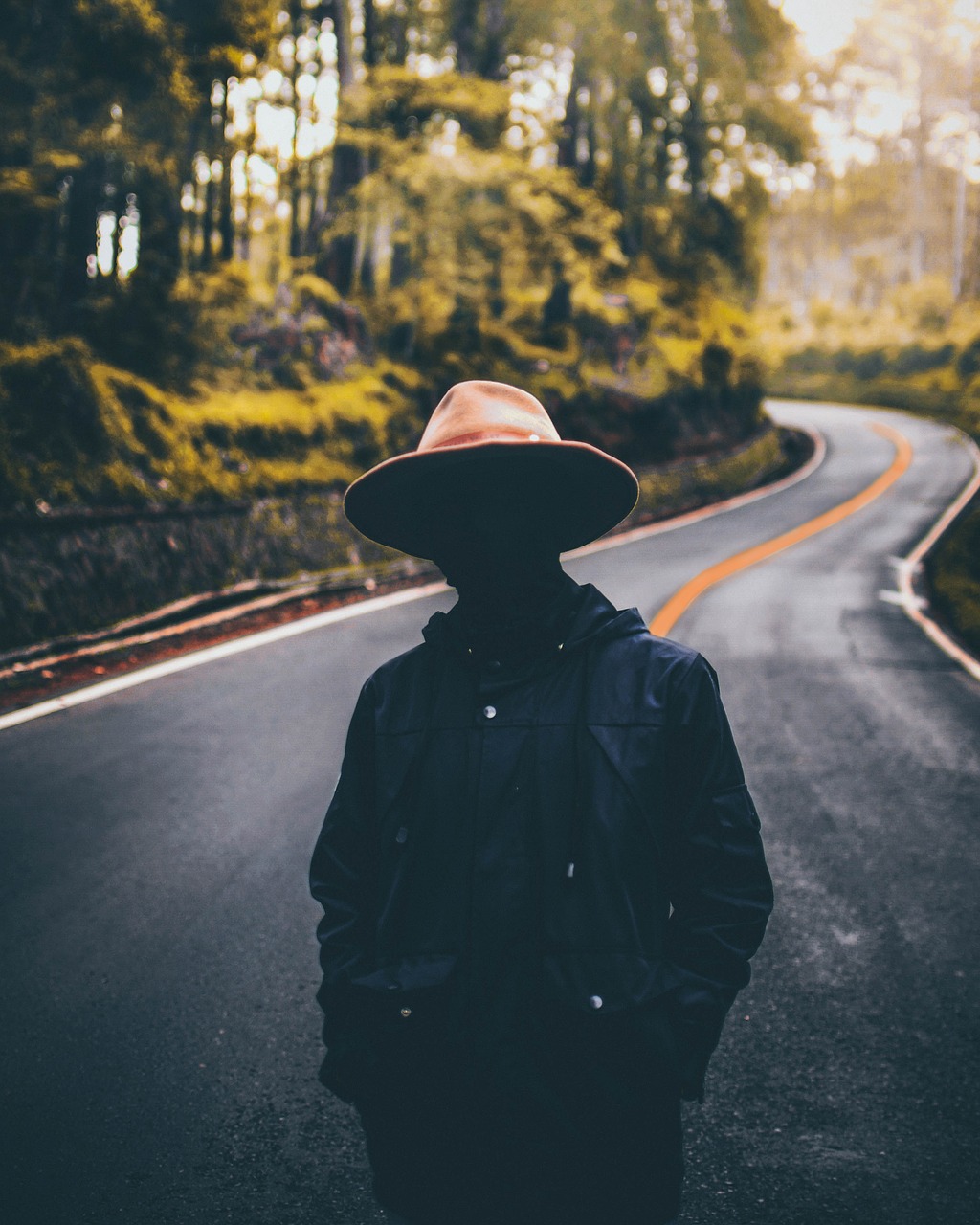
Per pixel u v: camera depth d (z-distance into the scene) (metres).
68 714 7.69
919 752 7.05
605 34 28.70
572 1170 1.35
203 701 8.16
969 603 13.51
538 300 30.83
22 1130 2.85
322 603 13.53
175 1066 3.18
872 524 23.86
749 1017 3.55
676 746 1.44
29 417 10.51
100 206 14.36
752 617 12.81
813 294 83.44
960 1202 2.58
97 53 11.31
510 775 1.41
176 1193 2.60
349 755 1.58
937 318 61.88
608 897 1.36
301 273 22.39
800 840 5.32
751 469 33.38
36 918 4.24
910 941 4.14
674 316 33.44
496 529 1.49
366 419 17.30
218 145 15.26
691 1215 2.53
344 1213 2.52
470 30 26.52
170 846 5.06
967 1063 3.23
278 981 3.74
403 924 1.43
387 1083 1.41
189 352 14.78
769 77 34.59
